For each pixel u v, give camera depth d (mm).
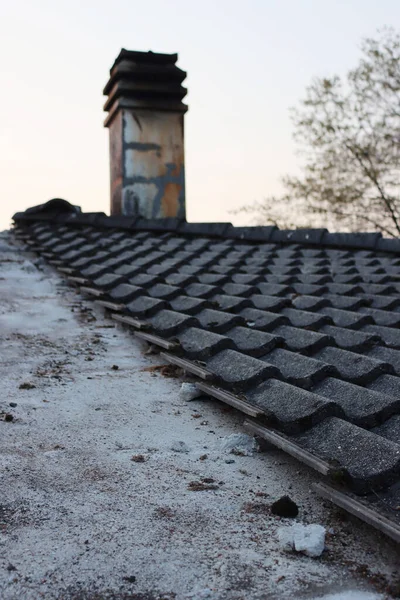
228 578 2080
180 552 2217
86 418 3408
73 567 2092
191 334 4457
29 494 2545
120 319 5031
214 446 3172
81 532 2303
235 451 3096
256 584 2059
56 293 6023
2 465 2764
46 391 3744
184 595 1983
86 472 2785
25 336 4734
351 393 3275
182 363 4000
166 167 9008
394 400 3035
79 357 4410
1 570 2047
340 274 6387
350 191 18688
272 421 3088
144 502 2559
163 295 5434
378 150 18500
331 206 18859
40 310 5422
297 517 2523
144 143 8906
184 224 8359
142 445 3133
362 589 2061
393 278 6078
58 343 4668
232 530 2391
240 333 4418
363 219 18984
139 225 8352
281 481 2832
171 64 9016
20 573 2041
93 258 6777
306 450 2732
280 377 3584
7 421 3248
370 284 5891
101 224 8352
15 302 5570
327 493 2482
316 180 18781
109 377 4074
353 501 2365
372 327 4660
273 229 7969
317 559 2227
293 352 4016
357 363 3764
